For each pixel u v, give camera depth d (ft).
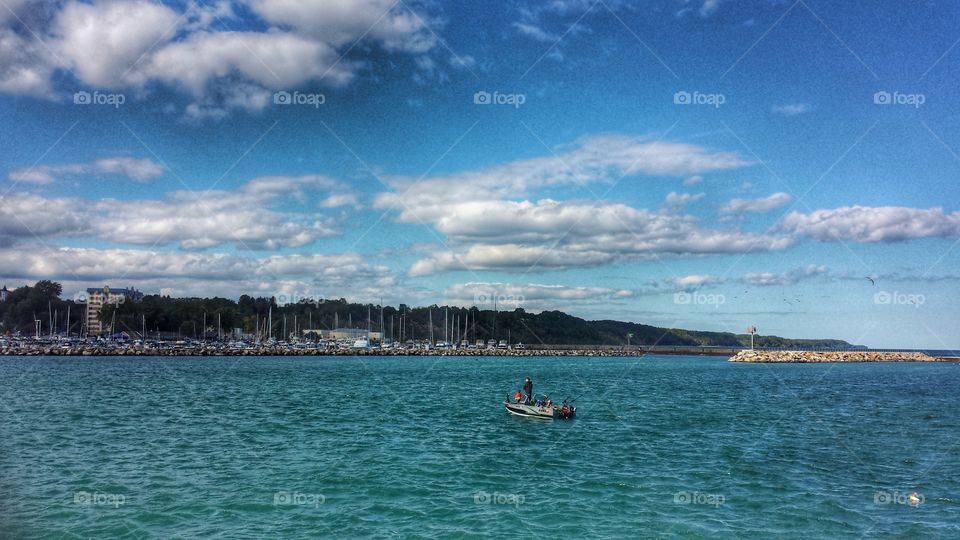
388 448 126.52
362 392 254.06
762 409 203.72
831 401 232.32
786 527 78.38
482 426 159.22
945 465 113.09
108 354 540.52
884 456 121.29
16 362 441.27
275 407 195.52
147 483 95.96
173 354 567.18
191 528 76.43
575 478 102.47
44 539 72.43
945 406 215.31
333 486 95.76
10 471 102.78
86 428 148.25
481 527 77.92
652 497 91.40
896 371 478.59
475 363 548.72
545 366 510.99
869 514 83.71
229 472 103.60
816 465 112.98
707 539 74.28
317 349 646.33
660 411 195.83
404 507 85.81
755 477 103.35
